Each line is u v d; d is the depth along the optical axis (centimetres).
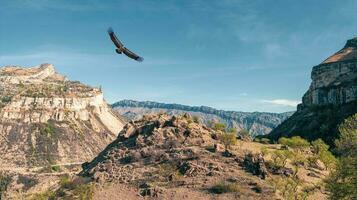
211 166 15100
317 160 16225
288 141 17888
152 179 15088
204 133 17738
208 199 13325
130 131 19238
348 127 16388
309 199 12406
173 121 18225
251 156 15338
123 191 14638
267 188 13450
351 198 8506
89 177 16450
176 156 16138
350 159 9169
